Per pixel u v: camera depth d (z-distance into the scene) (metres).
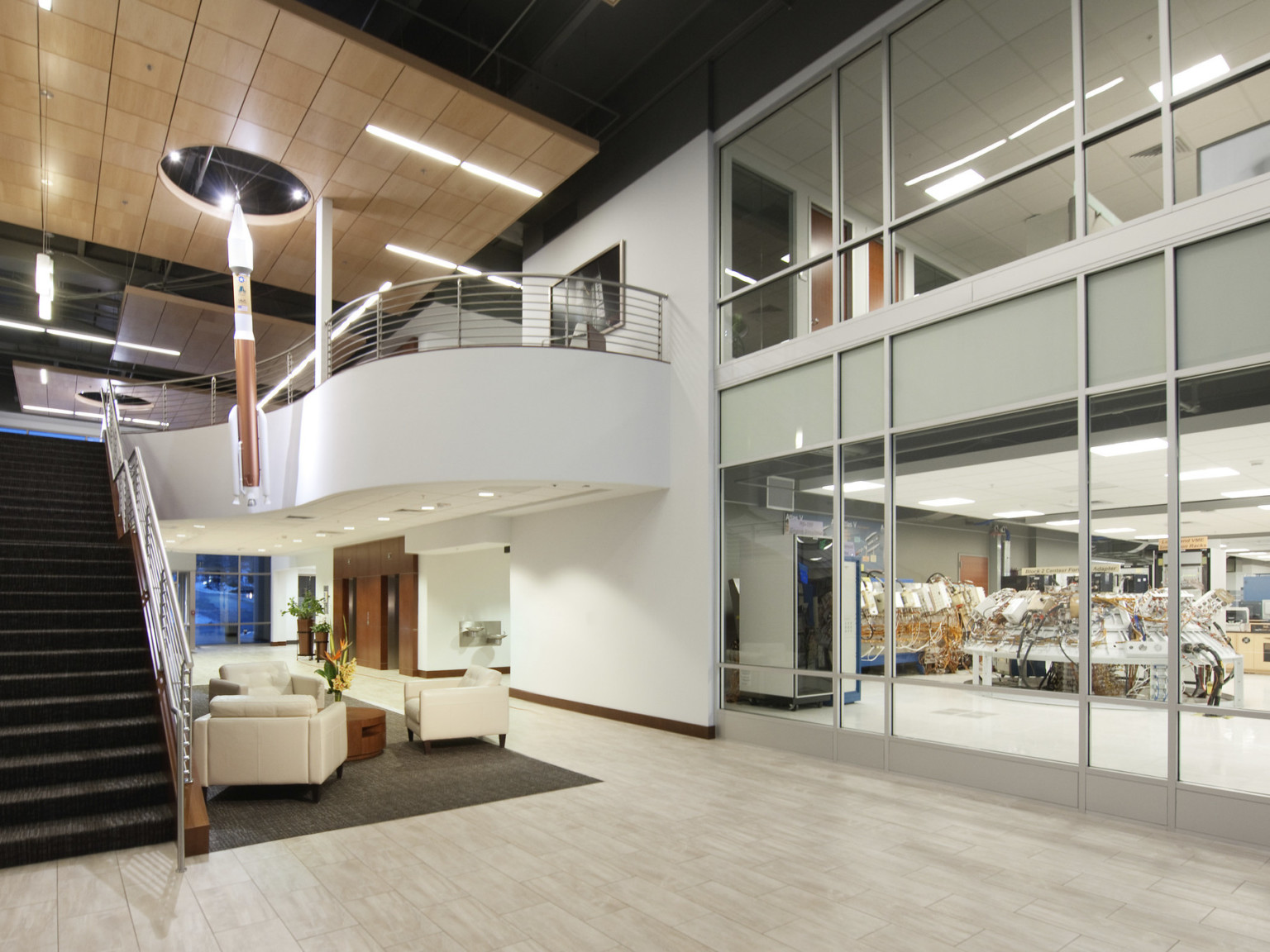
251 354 10.13
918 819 5.68
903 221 7.27
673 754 7.93
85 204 10.35
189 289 14.40
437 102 8.38
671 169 9.73
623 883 4.52
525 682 11.75
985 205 6.71
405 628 16.34
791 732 7.95
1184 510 5.38
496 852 5.05
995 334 6.57
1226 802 5.09
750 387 8.68
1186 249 5.52
